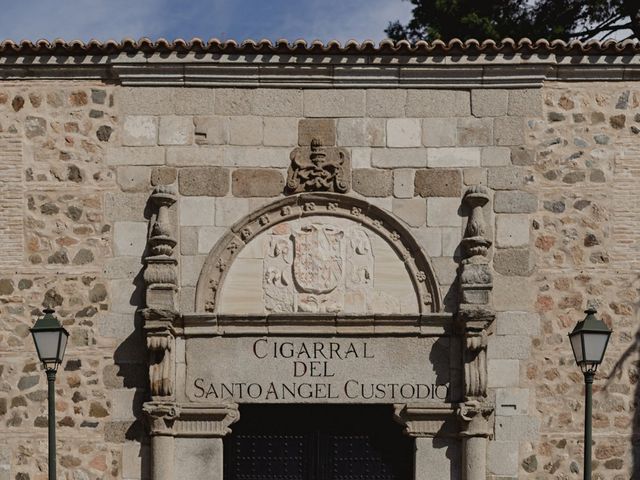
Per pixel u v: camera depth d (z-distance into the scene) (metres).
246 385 17.61
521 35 26.88
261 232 17.95
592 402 17.03
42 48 17.91
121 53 18.06
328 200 17.97
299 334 17.66
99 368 17.62
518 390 17.59
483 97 18.16
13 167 17.95
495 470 17.45
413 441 17.61
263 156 18.05
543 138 18.09
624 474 17.47
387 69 18.11
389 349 17.67
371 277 17.86
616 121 18.11
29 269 17.80
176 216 17.91
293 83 18.12
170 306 17.44
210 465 17.44
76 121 18.08
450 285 17.83
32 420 17.52
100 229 17.89
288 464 17.88
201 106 18.12
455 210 17.95
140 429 17.53
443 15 27.66
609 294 17.81
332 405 17.86
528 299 17.78
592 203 17.97
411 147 18.08
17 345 17.66
